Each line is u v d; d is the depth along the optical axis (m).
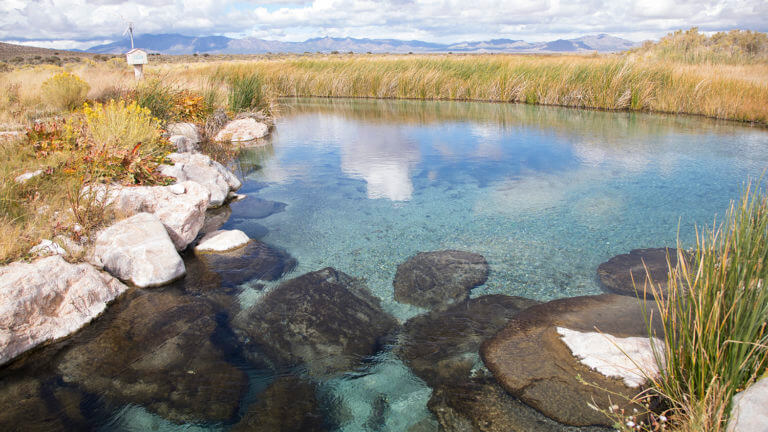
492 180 7.97
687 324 2.58
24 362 3.27
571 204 6.62
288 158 9.94
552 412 2.72
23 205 4.67
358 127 13.73
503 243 5.38
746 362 2.26
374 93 21.00
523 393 2.90
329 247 5.40
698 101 14.18
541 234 5.61
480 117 15.09
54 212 4.70
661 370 2.60
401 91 20.53
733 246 2.60
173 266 4.55
